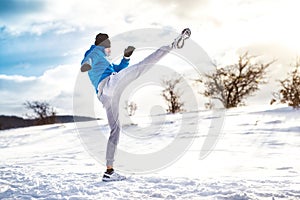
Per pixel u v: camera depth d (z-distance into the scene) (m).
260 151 6.19
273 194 2.90
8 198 3.57
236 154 6.02
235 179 3.67
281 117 11.05
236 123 10.97
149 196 3.20
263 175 3.95
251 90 26.20
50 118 32.94
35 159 7.55
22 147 12.30
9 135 17.84
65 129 17.25
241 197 2.85
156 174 4.42
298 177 3.71
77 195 3.44
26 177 4.69
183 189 3.37
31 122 33.56
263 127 9.53
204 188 3.30
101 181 4.08
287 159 5.18
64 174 4.76
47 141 13.68
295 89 15.66
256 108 14.95
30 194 3.68
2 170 5.59
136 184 3.78
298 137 7.58
